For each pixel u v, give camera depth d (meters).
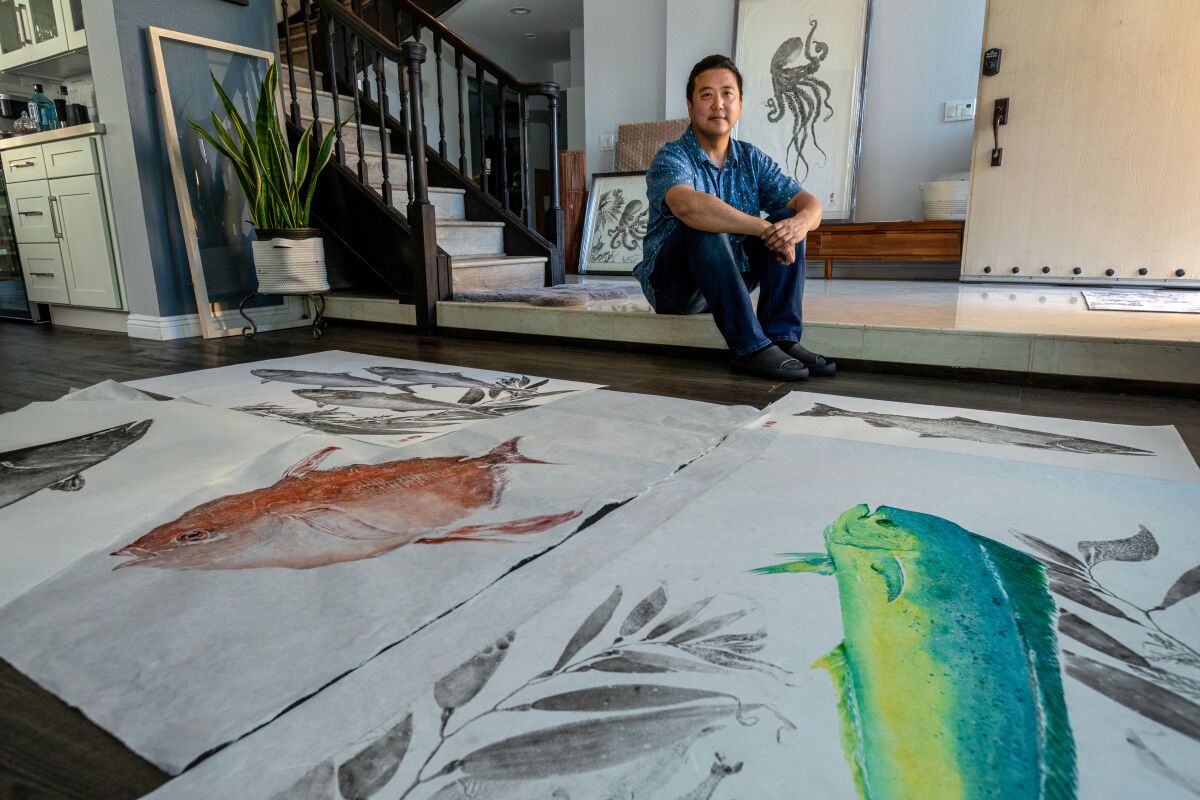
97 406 1.68
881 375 2.01
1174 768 0.52
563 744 0.55
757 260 2.09
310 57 3.31
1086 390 1.81
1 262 3.62
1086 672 0.63
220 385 1.94
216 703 0.61
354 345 2.69
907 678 0.62
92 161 2.92
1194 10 3.17
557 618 0.73
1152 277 3.45
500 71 3.69
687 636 0.69
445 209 3.81
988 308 2.53
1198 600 0.75
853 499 1.04
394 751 0.54
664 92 5.14
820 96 4.43
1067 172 3.52
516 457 1.26
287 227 2.80
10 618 0.75
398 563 0.86
